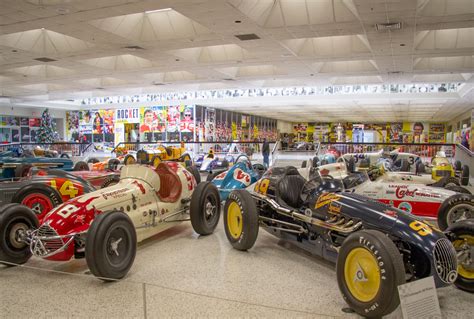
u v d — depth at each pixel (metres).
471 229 3.92
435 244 3.49
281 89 25.97
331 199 4.45
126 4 8.97
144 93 25.02
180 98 28.25
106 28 11.18
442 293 3.95
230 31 11.15
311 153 17.38
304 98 24.22
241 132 33.59
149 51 13.73
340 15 9.98
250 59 14.91
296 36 11.71
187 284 4.07
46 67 19.00
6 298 3.73
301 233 4.72
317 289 3.98
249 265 4.66
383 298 3.09
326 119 40.78
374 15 9.48
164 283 4.10
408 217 3.84
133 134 28.42
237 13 9.62
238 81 20.14
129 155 13.16
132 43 12.53
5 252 4.38
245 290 3.93
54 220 4.24
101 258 3.85
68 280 4.17
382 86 23.45
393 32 10.82
